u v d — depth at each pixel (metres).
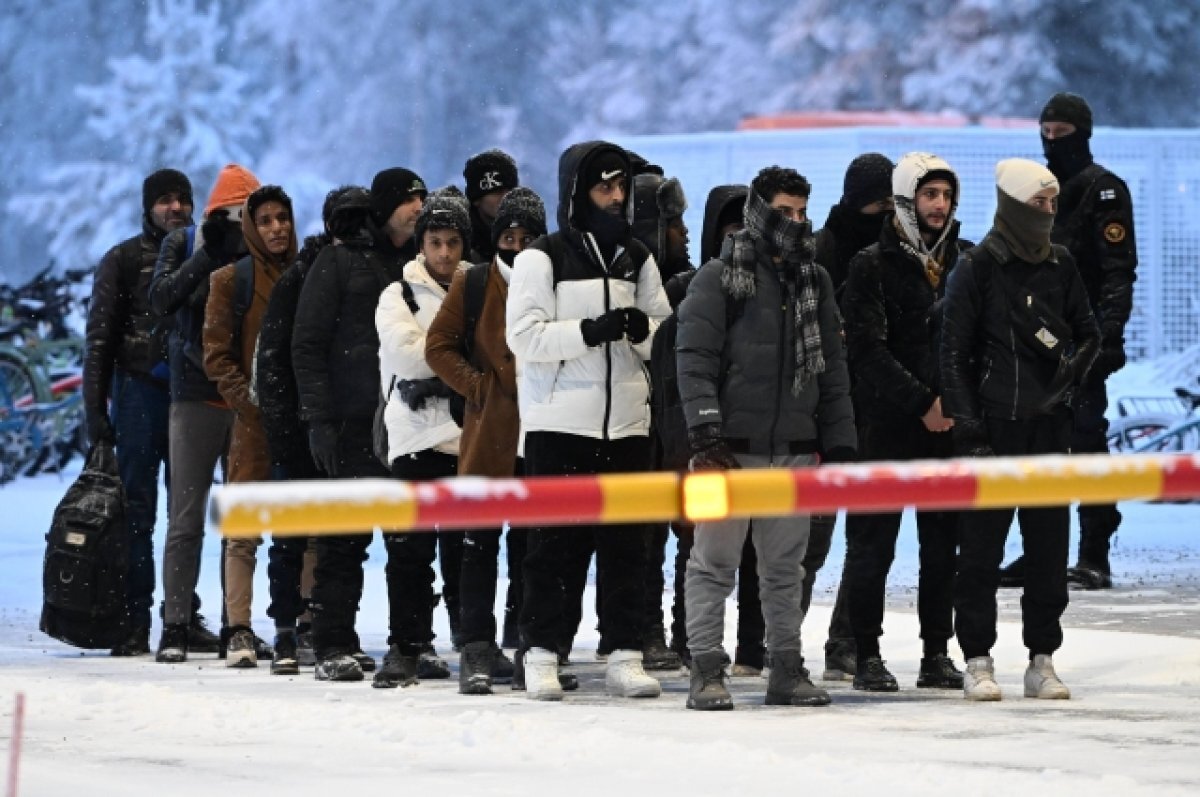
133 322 29.72
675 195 26.33
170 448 28.80
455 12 162.50
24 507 55.50
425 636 25.86
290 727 20.20
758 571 22.78
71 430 66.12
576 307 23.09
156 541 46.19
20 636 31.66
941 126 81.25
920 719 21.23
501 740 19.12
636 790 16.69
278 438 26.36
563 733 19.42
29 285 69.81
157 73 150.25
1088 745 19.36
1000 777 17.19
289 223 27.84
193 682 25.08
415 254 25.98
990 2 133.12
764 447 22.31
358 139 162.00
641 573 23.77
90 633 28.94
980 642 23.27
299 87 165.12
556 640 23.33
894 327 24.59
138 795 16.38
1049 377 23.33
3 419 65.25
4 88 167.00
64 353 69.12
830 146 73.88
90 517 29.05
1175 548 43.44
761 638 26.39
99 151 164.12
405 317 24.89
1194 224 75.88
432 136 162.12
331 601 25.50
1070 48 133.88
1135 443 60.88
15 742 14.59
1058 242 34.44
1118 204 33.97
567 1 163.50
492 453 23.83
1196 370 73.69
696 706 22.06
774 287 22.36
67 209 151.88
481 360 24.02
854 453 22.73
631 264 23.45
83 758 18.52
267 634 31.00
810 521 23.20
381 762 18.19
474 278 24.17
